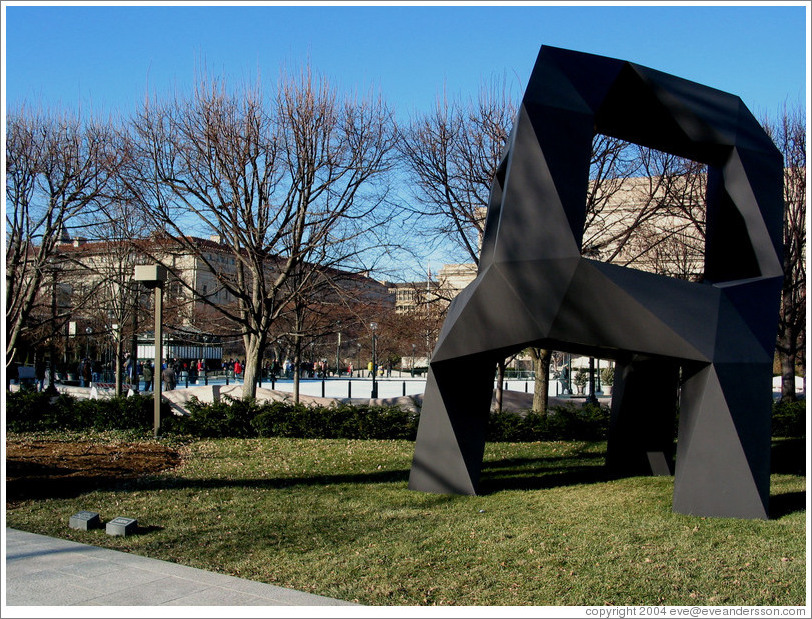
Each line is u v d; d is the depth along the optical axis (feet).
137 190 56.29
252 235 59.11
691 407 25.64
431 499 27.53
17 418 50.62
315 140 57.52
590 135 25.70
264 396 67.72
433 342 78.64
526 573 18.71
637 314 24.70
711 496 24.82
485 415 28.89
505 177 28.17
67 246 81.10
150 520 24.58
